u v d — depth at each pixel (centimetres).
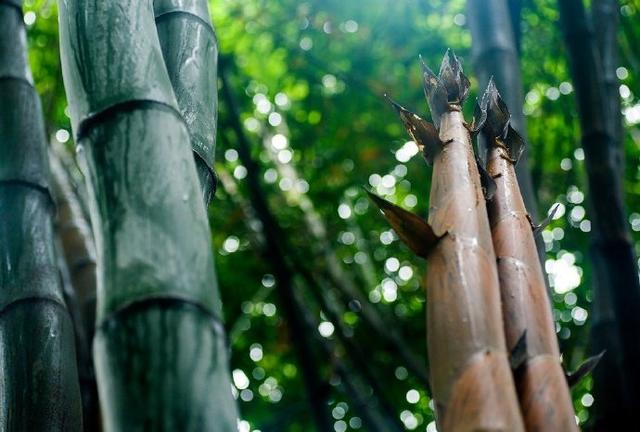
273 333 620
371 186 614
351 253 609
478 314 136
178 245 134
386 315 572
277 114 610
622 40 494
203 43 192
